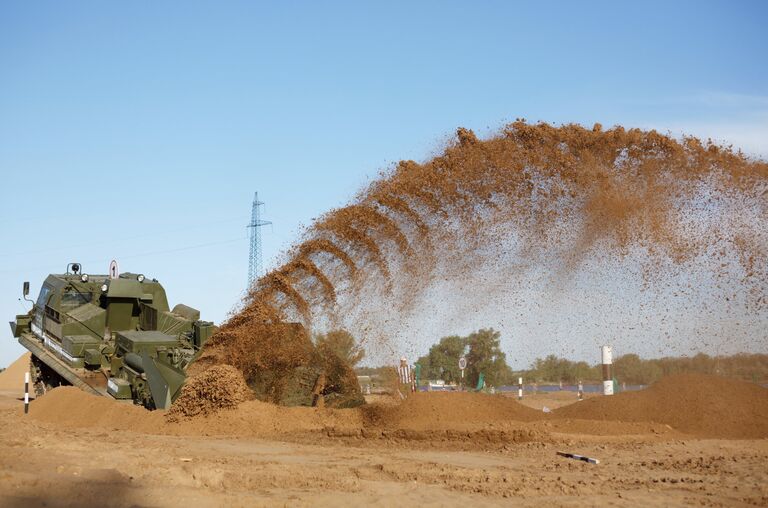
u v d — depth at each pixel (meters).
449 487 9.62
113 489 8.03
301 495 8.79
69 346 20.81
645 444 13.02
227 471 10.02
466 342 38.72
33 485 7.76
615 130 17.39
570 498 8.89
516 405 16.81
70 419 17.69
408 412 16.17
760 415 14.48
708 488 9.45
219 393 16.41
